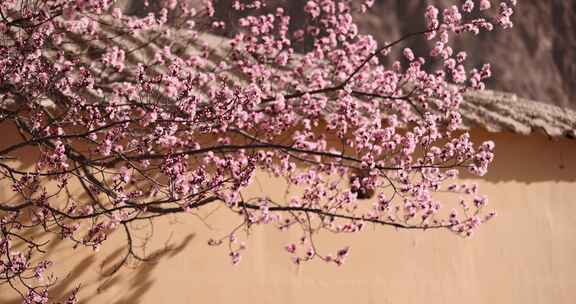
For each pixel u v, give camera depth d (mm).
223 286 8750
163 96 8062
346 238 9258
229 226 8867
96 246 7801
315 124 8609
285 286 8953
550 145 10484
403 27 10992
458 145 8086
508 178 10164
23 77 7457
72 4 6738
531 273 10047
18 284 8109
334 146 9164
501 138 10203
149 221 8609
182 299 8594
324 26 9898
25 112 8219
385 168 7668
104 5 7082
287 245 9023
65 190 8305
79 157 7703
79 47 8398
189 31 9195
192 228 8750
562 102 11328
